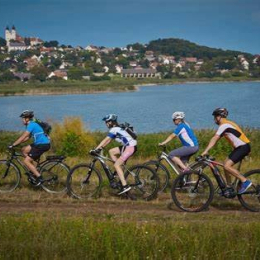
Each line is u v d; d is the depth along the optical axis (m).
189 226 8.48
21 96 147.38
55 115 70.25
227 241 7.68
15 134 24.27
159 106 87.31
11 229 8.17
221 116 10.23
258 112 67.38
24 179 13.50
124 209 10.37
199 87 190.38
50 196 11.60
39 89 169.50
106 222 8.59
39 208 10.48
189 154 11.71
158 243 7.57
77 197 11.38
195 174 10.28
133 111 75.12
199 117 61.62
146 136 22.73
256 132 23.88
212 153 19.84
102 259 7.25
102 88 173.00
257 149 20.34
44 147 11.98
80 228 8.20
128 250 7.34
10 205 10.76
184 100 105.62
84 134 22.42
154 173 11.18
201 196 10.36
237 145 10.04
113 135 11.18
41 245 7.54
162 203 10.85
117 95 139.75
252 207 10.16
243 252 7.29
